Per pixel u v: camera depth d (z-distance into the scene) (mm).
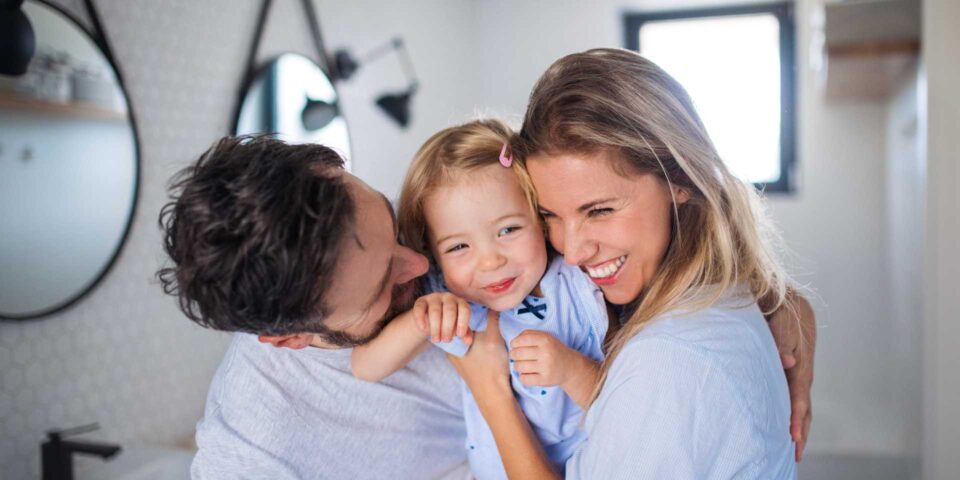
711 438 732
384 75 2627
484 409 925
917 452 2324
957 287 1893
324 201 660
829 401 3303
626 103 808
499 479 1003
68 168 1345
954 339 1902
